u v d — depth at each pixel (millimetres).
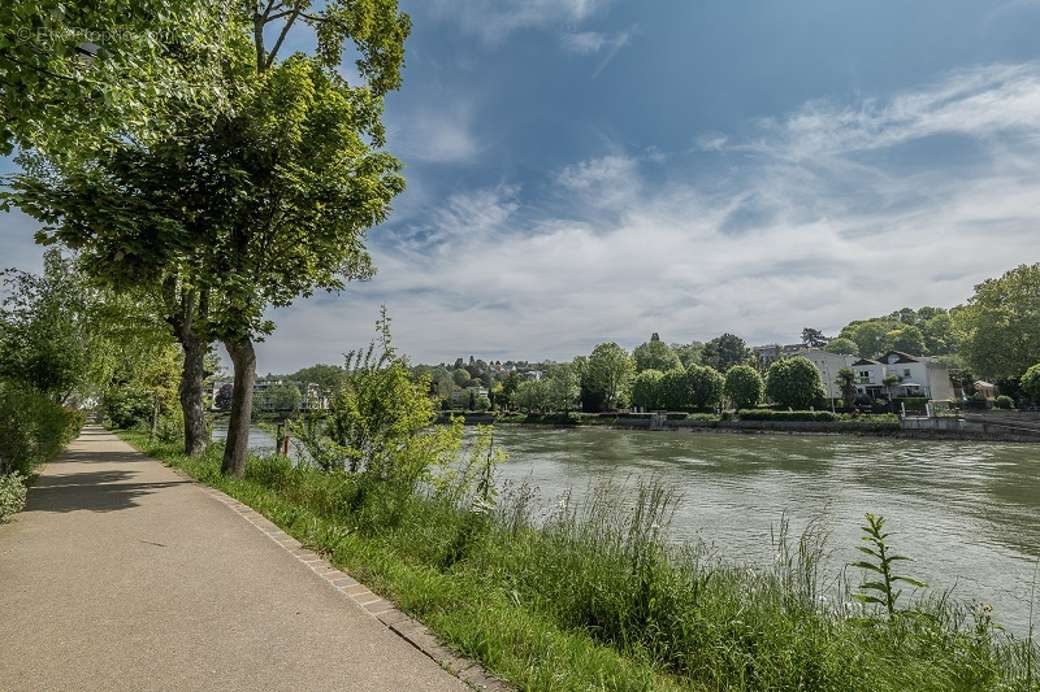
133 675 2941
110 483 10242
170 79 7363
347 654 3264
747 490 20109
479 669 3160
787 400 64000
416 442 8953
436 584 4469
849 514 15797
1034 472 25031
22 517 6969
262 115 9914
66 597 4113
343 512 7477
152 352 24594
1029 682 3854
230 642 3377
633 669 3670
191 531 6227
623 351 88312
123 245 8266
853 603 6000
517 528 7074
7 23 5008
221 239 10000
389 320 9797
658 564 5113
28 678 2883
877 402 63906
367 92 12375
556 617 4703
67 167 9312
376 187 11453
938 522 14891
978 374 62188
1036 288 57906
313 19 14117
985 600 8852
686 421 65812
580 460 30812
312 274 12836
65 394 21703
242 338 10461
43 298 19203
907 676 3895
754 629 4344
